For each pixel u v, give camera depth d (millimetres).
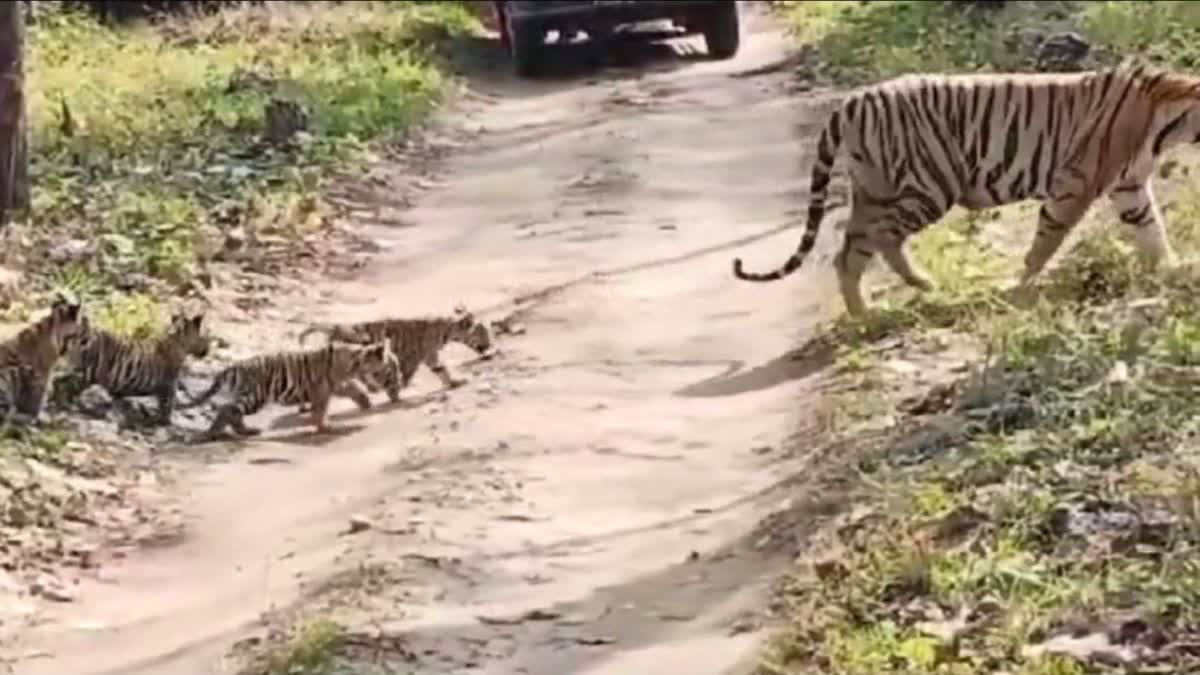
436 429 12125
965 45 24406
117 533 10828
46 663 9094
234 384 12609
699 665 8367
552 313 14859
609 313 14734
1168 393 10453
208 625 9391
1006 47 23234
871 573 8836
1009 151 13258
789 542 9703
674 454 11336
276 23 31438
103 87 24344
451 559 9773
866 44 26625
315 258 16984
